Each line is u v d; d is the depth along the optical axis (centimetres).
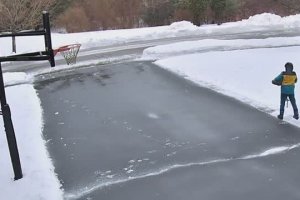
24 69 2206
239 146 1028
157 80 1742
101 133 1174
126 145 1079
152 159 986
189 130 1153
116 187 870
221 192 820
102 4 3675
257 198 791
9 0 2742
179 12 3719
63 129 1227
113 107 1405
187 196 814
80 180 909
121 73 1917
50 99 1568
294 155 961
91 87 1705
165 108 1359
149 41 2830
